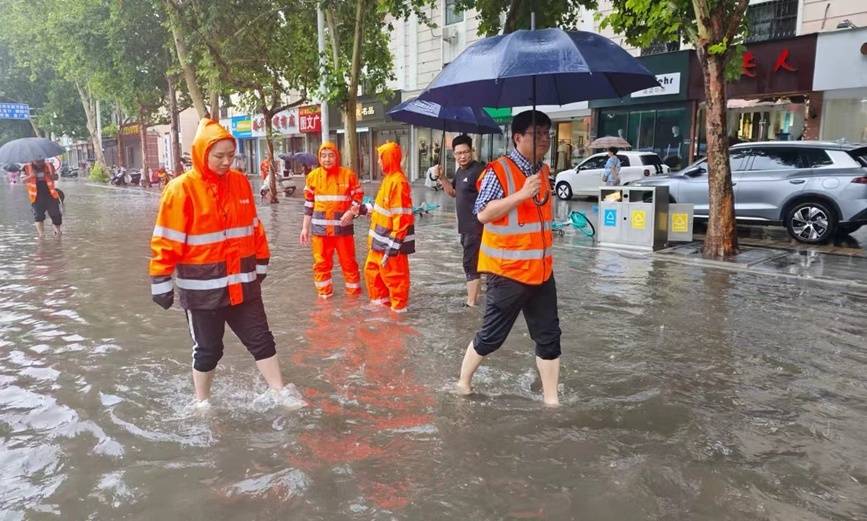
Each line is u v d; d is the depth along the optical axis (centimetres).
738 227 1334
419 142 3000
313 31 1894
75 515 281
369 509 283
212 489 300
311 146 3791
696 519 275
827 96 1652
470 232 645
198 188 365
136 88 2659
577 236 1209
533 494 295
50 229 1412
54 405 406
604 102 2148
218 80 1917
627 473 313
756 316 624
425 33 2698
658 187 1042
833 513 281
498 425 368
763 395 420
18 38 3431
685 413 388
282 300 695
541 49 354
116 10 2144
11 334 571
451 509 283
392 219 629
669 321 606
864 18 1566
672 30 946
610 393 421
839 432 363
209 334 385
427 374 456
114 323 607
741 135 1867
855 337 553
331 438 353
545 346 394
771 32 1739
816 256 967
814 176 1062
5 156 1228
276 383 405
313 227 694
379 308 657
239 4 1750
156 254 362
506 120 2348
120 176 3691
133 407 400
